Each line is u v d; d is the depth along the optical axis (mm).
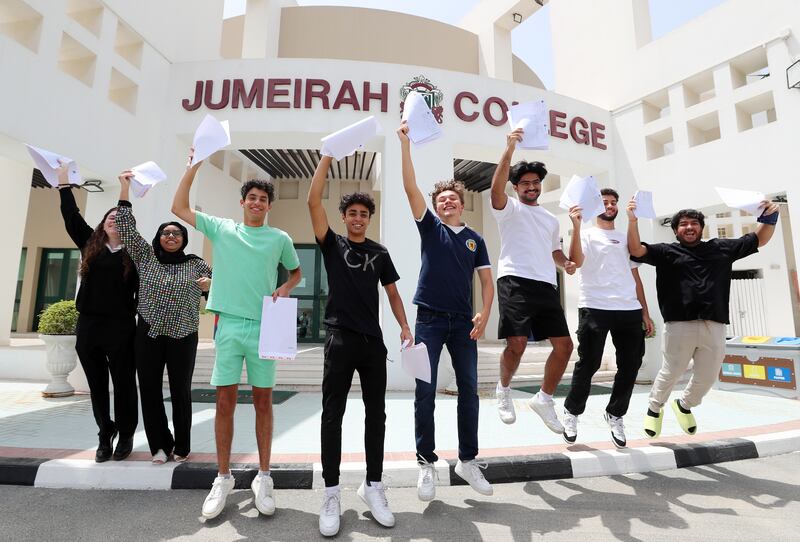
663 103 8273
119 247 3105
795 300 12281
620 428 3391
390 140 6809
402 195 6738
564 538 2148
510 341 3033
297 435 3859
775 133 6426
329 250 2570
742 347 6258
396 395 5938
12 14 5082
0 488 2762
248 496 2689
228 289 2527
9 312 7438
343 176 11773
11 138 4758
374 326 2457
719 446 3457
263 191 2672
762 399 5723
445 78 7152
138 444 3463
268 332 2383
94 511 2430
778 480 2984
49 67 5152
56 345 5359
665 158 7711
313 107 6758
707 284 3268
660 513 2449
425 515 2434
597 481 3000
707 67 7254
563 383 7098
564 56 9852
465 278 2742
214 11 8344
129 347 3043
